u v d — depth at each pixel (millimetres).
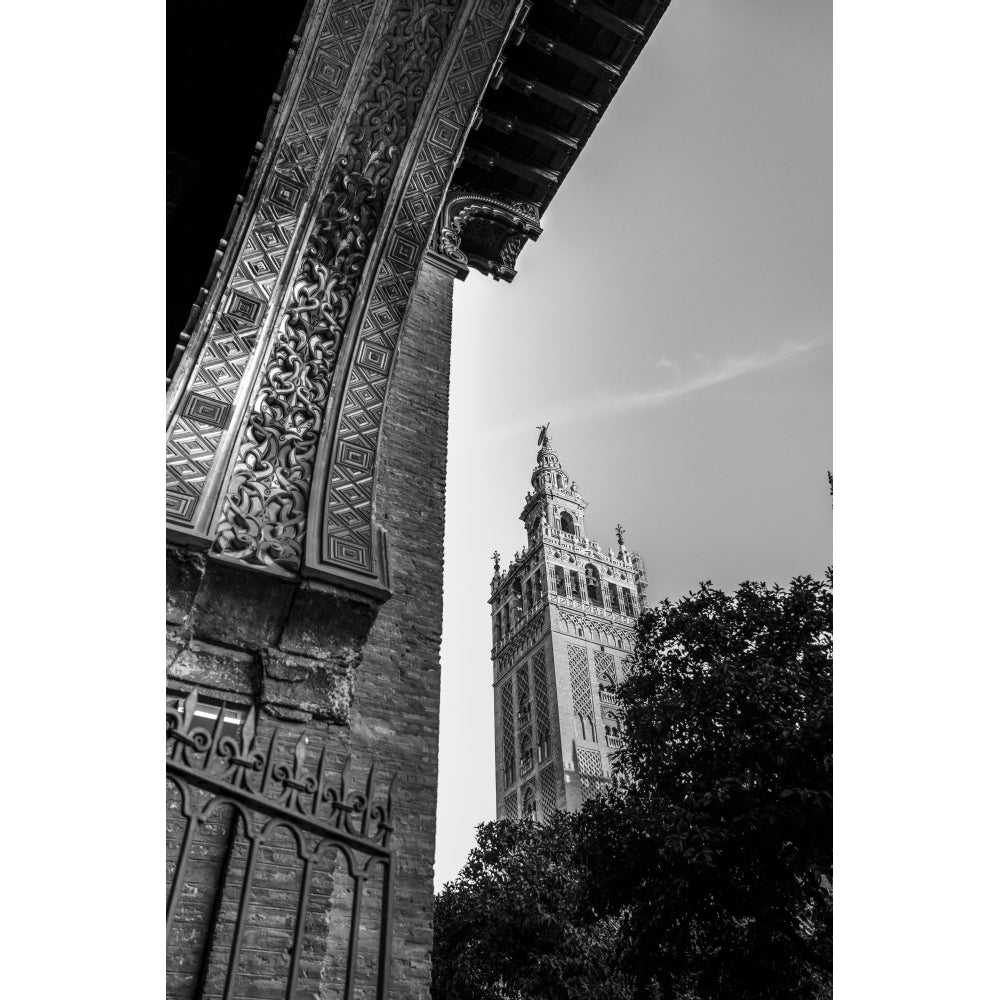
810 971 12250
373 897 4441
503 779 74000
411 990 4258
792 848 11695
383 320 6348
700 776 13008
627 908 14266
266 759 2590
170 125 7781
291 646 4844
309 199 6352
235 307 5773
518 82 8656
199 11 7652
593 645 72062
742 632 14359
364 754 4887
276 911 4047
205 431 5180
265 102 7734
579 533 82688
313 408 5684
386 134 6719
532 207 9516
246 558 4828
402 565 5977
